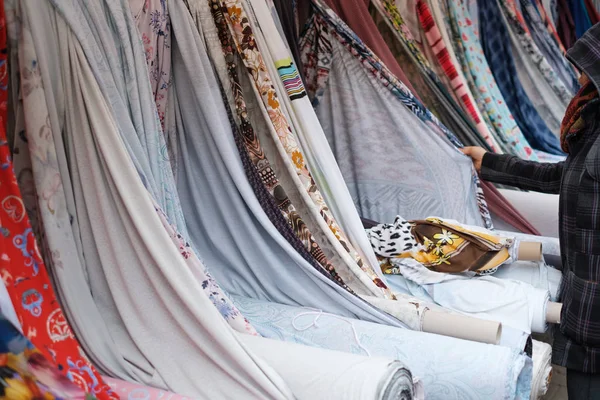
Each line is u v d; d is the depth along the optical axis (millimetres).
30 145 1680
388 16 3418
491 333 2094
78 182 1801
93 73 1782
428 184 3062
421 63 3471
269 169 2350
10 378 1194
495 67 4348
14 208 1557
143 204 1749
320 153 2514
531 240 3041
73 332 1727
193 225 2475
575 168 2031
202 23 2365
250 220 2336
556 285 2596
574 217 2025
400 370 1603
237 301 2320
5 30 1637
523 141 4160
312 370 1647
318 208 2408
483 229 2787
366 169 3129
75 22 1751
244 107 2369
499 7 4266
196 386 1690
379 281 2398
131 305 1796
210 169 2381
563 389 2703
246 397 1638
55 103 1758
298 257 2283
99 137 1751
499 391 1830
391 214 3141
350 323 2107
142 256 1758
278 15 2773
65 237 1735
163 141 2076
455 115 3572
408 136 3021
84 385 1518
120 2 1976
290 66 2494
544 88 4434
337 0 3041
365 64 2971
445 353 1932
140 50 2016
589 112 2002
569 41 5195
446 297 2461
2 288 1292
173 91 2369
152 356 1740
